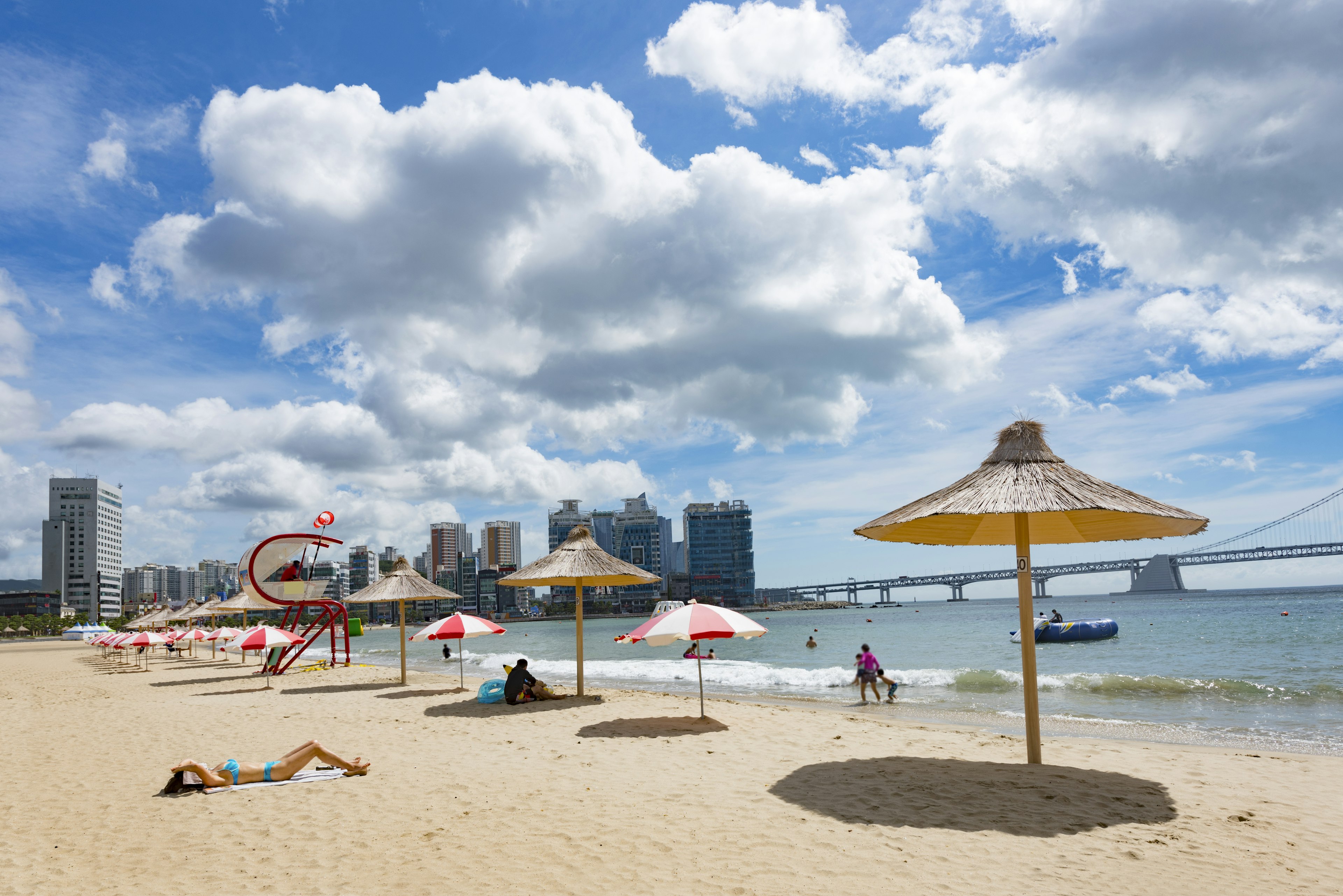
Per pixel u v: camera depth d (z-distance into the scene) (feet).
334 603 88.43
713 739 33.50
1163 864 16.72
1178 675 73.46
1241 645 109.81
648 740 33.65
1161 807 21.34
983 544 30.45
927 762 27.27
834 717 40.11
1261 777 24.77
